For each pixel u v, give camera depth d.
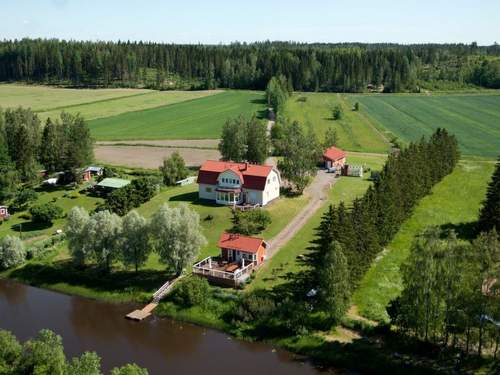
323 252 67.50
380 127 193.88
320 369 57.16
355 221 71.50
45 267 82.12
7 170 116.69
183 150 160.50
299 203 105.12
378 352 57.97
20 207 109.12
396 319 59.12
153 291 74.00
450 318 55.25
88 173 127.94
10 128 140.50
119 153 156.50
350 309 66.31
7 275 82.12
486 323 53.72
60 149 127.81
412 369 54.84
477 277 52.38
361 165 135.75
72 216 79.50
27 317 69.38
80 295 75.44
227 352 60.78
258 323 64.88
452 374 53.50
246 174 103.81
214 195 106.75
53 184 122.62
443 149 120.88
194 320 67.44
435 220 96.19
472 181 120.38
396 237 88.75
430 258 54.47
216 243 87.56
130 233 77.31
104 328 66.50
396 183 88.94
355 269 67.38
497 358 54.88
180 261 75.31
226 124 133.62
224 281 73.56
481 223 87.00
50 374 42.62
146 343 62.91
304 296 68.44
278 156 149.88
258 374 56.41
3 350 43.38
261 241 78.94
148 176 121.62
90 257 78.81
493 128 191.38
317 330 62.75
